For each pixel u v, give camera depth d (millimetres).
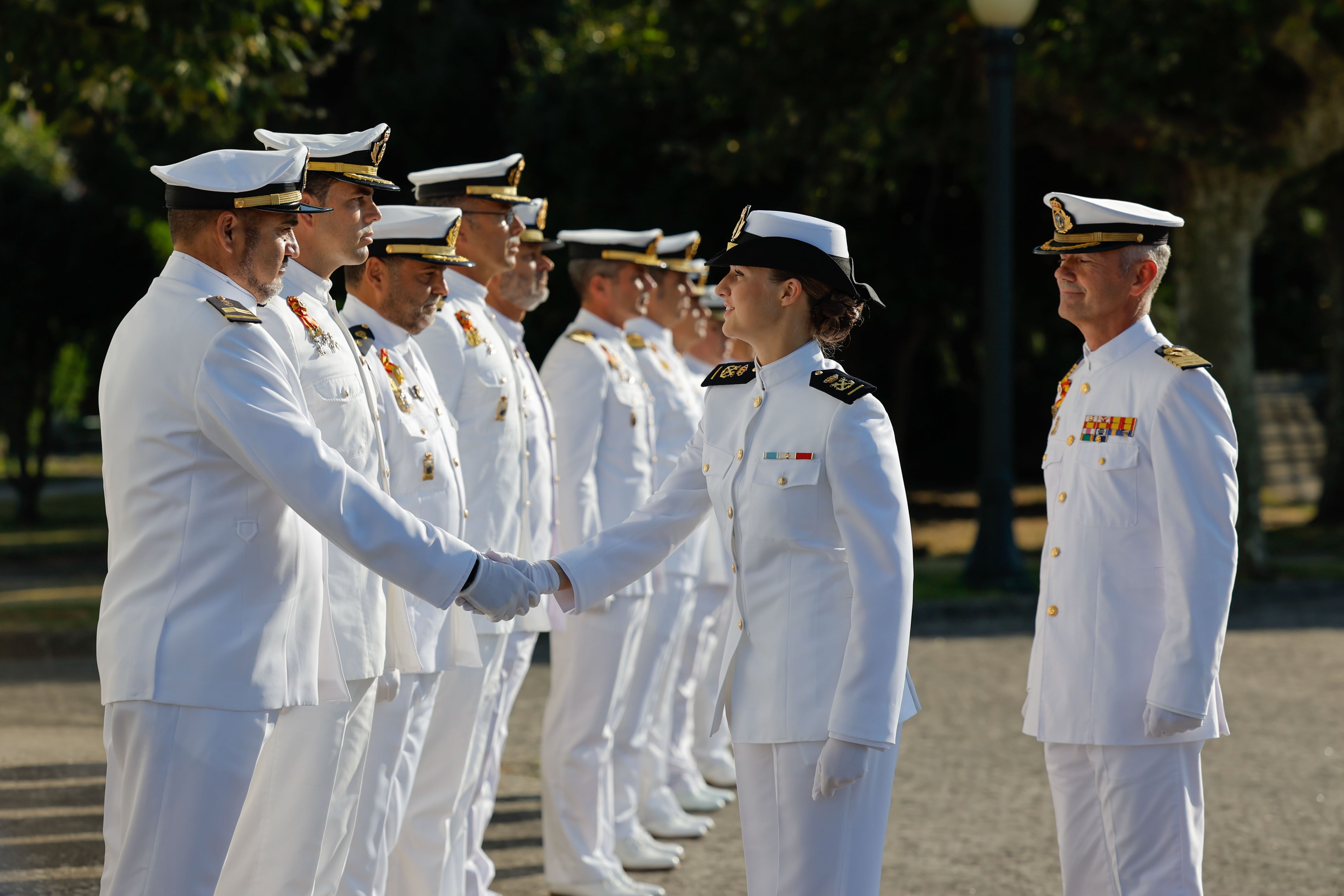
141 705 3846
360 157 4820
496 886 6844
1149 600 4707
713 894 6758
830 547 4223
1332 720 10625
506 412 6109
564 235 7609
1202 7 16375
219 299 4020
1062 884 5684
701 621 8688
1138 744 4660
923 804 8336
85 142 24875
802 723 4152
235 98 13938
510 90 26812
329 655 4477
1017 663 13227
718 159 21578
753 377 4496
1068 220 4957
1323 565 20391
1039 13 17219
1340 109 17531
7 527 29297
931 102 18797
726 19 19547
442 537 4254
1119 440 4770
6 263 27203
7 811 7574
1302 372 48500
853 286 4363
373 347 5281
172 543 3920
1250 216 18797
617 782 7277
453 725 5715
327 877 4684
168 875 3830
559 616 6383
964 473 37500
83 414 57750
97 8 12812
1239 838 7555
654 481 7816
